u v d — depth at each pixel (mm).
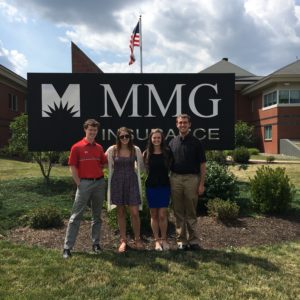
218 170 8211
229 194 8023
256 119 35938
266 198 7867
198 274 4887
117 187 5746
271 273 4988
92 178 5551
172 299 4188
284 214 7992
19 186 10023
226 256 5594
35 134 9023
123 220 5863
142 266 5113
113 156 5785
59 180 10883
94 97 9094
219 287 4508
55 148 9039
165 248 5859
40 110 9023
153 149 5781
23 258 5359
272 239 6539
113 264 5172
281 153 30266
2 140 27000
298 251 5922
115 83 9102
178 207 5930
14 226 6941
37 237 6395
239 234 6719
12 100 28922
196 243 5922
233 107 9188
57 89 9039
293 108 30438
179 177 5789
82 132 9055
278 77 29797
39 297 4164
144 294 4297
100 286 4473
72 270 4938
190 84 9156
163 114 9125
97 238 5746
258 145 35156
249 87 35062
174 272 4934
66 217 7496
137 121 9117
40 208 7309
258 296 4312
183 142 5801
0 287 4406
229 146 9172
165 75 9141
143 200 6684
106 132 9102
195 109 9148
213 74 9156
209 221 7355
